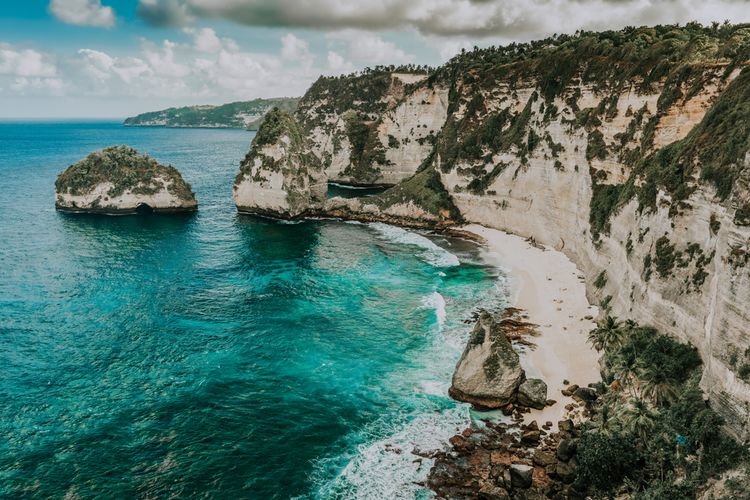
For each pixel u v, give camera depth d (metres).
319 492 31.36
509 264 75.00
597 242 62.34
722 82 50.75
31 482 31.47
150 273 70.69
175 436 36.28
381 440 36.38
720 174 35.69
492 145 99.75
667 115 55.72
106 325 53.69
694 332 34.22
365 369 46.00
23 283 65.25
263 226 101.44
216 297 62.62
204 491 31.25
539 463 33.41
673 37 74.25
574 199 75.50
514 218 91.19
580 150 75.44
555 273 68.62
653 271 41.19
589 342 48.25
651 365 33.84
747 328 26.69
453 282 68.25
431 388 43.00
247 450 35.03
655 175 48.34
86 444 35.09
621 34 87.19
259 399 41.16
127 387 42.25
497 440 36.31
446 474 32.91
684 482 26.73
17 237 87.56
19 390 41.16
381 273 72.56
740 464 25.03
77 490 31.00
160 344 49.84
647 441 30.61
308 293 64.56
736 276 27.84
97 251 80.50
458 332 52.97
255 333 52.81
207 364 46.38
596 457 30.23
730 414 27.00
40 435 35.84
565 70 84.81
